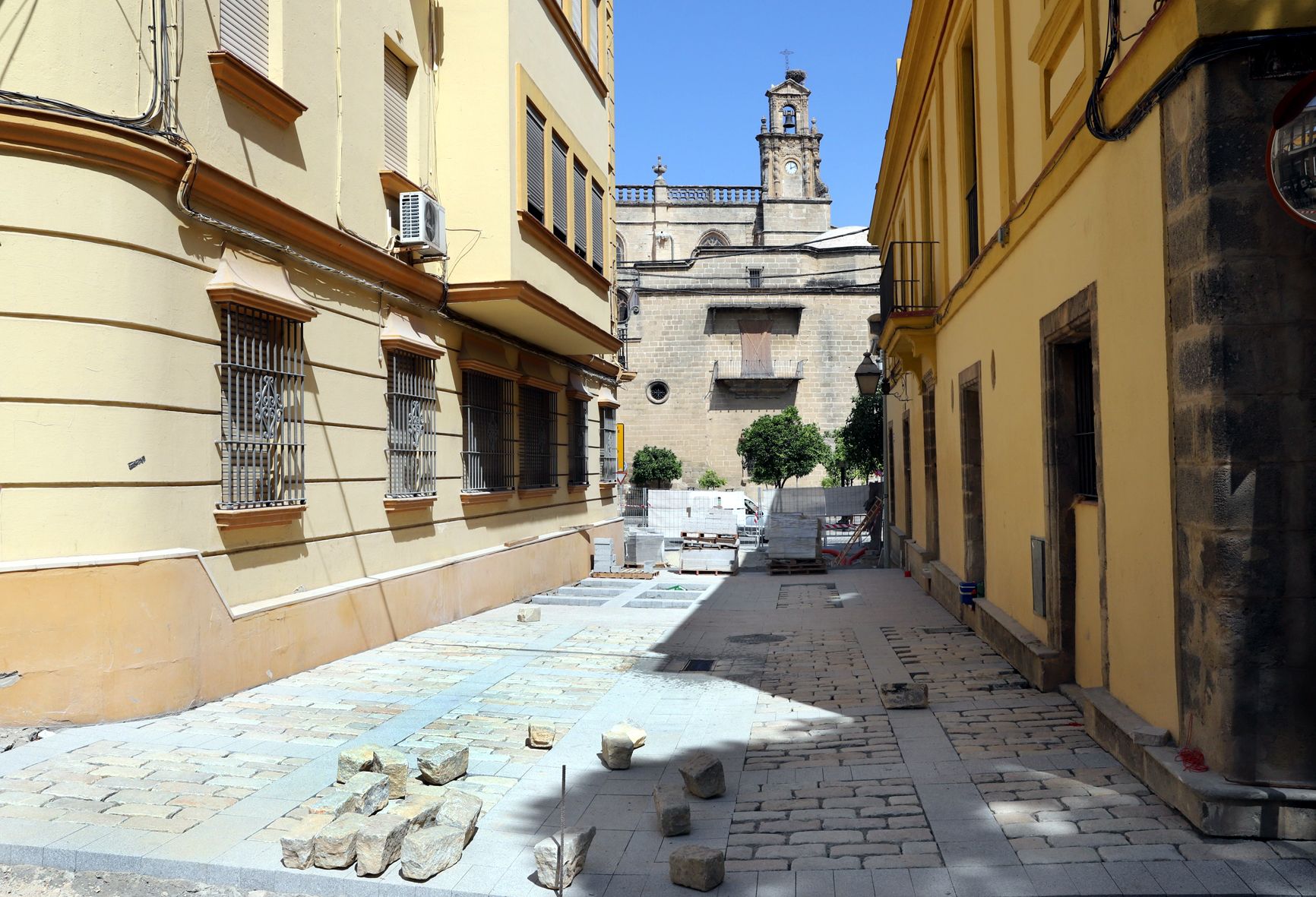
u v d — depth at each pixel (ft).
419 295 34.17
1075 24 20.70
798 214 192.95
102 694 19.61
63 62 19.66
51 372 19.36
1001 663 27.20
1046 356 23.39
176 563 20.84
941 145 41.04
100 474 19.79
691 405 152.46
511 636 33.09
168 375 21.09
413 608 32.68
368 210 30.73
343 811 14.85
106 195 19.95
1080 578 22.56
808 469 141.49
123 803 15.70
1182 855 13.14
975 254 34.55
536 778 17.75
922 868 13.32
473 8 36.37
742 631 34.96
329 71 28.50
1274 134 12.28
